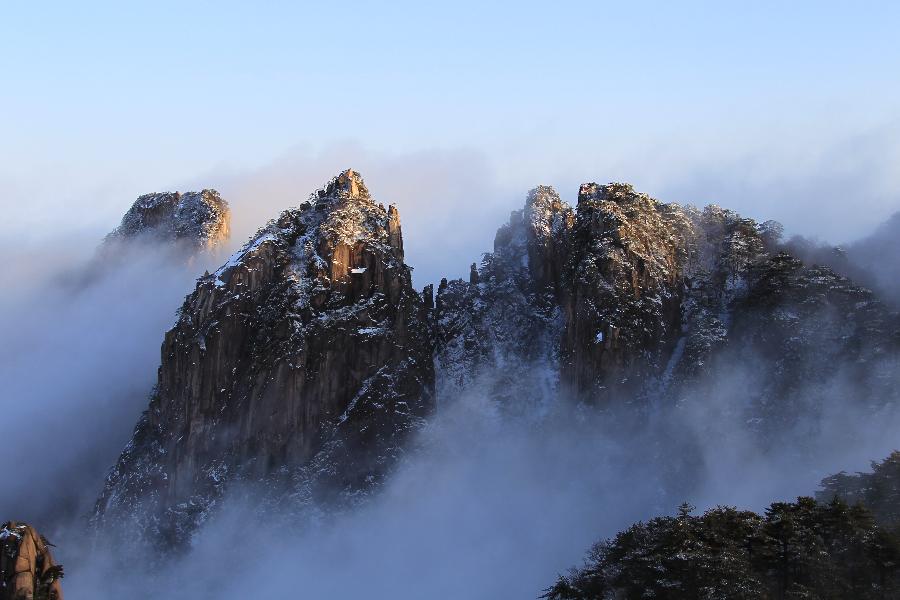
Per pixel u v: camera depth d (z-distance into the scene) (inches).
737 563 7185.0
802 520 7549.2
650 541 7800.2
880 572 7244.1
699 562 7219.5
